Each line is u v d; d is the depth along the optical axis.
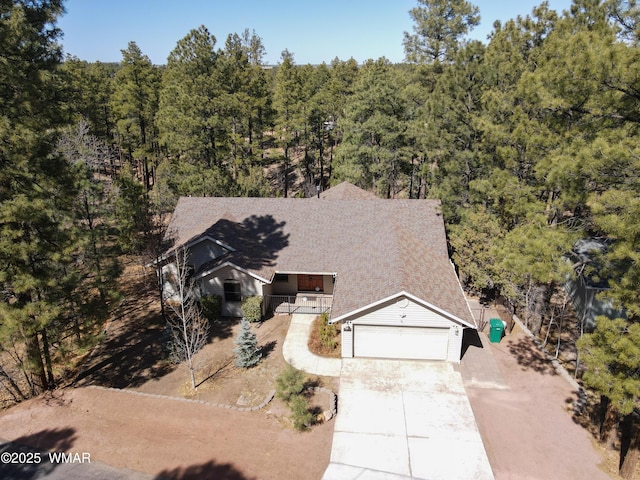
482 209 23.30
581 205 15.91
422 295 18.25
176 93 44.53
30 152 14.36
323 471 13.13
